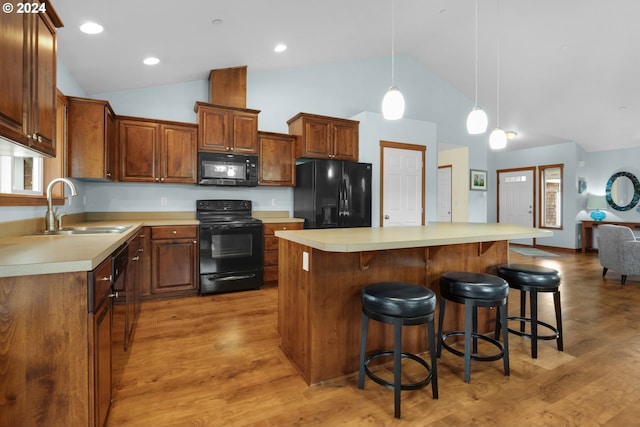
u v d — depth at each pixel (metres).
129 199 3.93
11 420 1.22
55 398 1.25
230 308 3.30
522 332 2.51
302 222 4.29
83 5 2.18
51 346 1.24
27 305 1.22
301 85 4.78
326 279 1.99
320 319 1.97
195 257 3.69
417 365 2.20
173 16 2.56
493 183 8.55
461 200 6.25
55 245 1.62
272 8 2.83
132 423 1.60
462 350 2.45
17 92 1.37
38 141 1.58
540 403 1.78
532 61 4.73
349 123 4.64
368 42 4.45
